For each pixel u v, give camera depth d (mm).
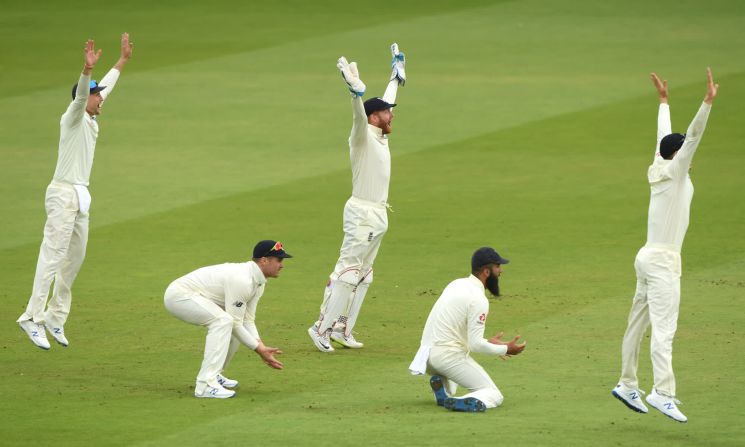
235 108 89062
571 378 37312
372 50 108500
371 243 42156
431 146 78500
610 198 66062
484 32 115500
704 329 42844
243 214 63875
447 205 65312
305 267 53969
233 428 31641
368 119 43094
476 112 86750
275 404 34344
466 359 34031
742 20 117062
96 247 57594
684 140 32375
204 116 86875
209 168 73938
